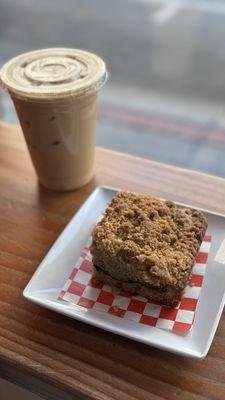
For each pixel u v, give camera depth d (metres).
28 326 0.28
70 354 0.27
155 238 0.29
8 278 0.32
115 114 1.01
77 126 0.35
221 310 0.28
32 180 0.41
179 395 0.25
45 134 0.35
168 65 1.12
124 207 0.31
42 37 1.20
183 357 0.26
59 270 0.31
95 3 1.36
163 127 0.97
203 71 1.09
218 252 0.31
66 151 0.36
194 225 0.30
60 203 0.38
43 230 0.35
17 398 0.32
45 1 1.37
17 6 1.34
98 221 0.33
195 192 0.38
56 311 0.28
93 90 0.34
